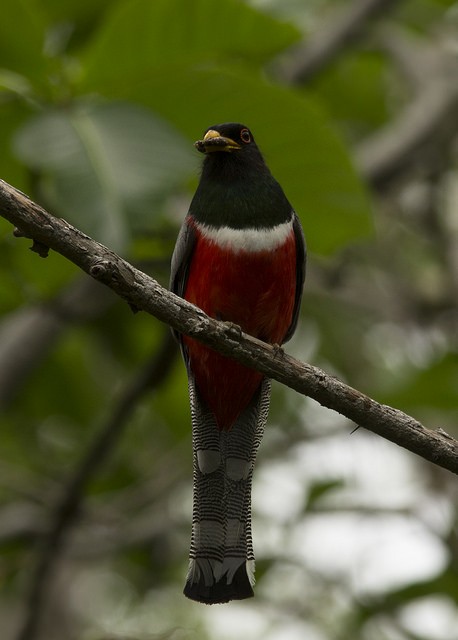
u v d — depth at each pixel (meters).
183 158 9.01
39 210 6.56
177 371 13.15
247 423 8.69
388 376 13.02
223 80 9.34
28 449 14.16
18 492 13.02
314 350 14.22
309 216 10.27
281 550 13.03
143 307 6.83
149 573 13.75
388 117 14.88
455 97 14.26
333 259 13.78
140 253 10.30
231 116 9.61
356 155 13.80
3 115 9.46
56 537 11.38
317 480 13.23
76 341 13.67
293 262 8.79
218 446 8.65
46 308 11.34
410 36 15.42
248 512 8.43
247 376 8.52
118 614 13.95
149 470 13.74
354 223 10.27
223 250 8.59
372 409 6.98
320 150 9.80
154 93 9.41
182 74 9.27
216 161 8.91
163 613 13.38
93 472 11.07
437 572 12.13
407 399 12.46
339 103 14.81
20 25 9.07
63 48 11.16
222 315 8.76
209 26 9.48
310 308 14.27
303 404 14.24
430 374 12.35
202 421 8.70
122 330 13.21
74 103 9.35
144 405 14.04
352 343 14.28
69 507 11.26
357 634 12.49
